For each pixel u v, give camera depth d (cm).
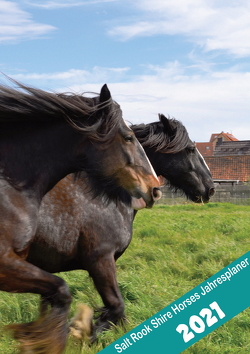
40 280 264
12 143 279
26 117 281
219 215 1442
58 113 284
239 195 2431
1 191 263
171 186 495
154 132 452
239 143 5175
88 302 453
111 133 290
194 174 471
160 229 991
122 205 376
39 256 346
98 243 361
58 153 289
